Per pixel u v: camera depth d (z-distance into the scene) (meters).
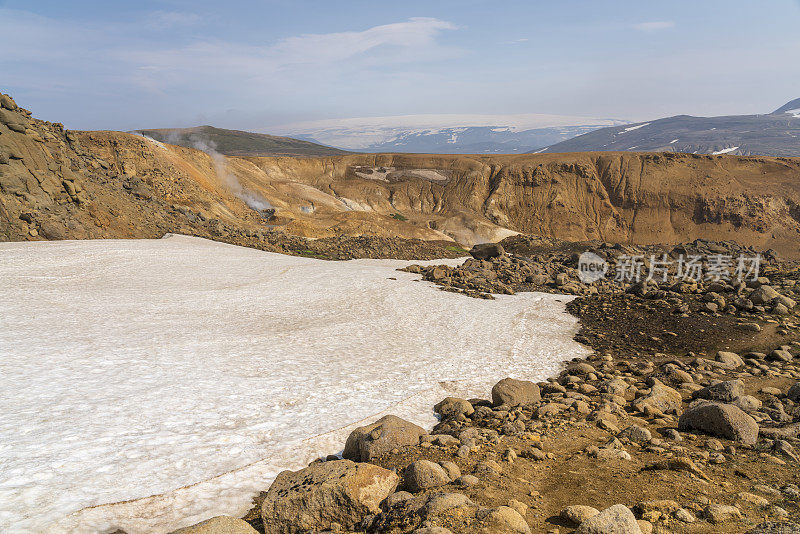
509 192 159.25
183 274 36.53
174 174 85.31
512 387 14.83
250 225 80.19
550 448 9.87
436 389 16.81
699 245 61.16
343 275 40.91
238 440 11.38
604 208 158.12
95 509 7.98
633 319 27.34
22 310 22.61
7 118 48.31
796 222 144.12
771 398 13.10
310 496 7.14
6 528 7.23
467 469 8.72
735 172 161.88
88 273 33.44
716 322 23.80
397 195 159.12
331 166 170.25
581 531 5.61
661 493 7.25
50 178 49.41
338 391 15.65
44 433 10.65
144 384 14.46
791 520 6.04
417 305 31.78
